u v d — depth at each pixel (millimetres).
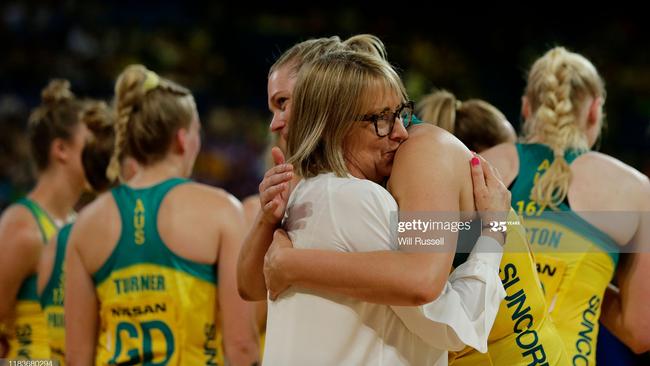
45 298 5004
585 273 4023
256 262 3297
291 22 18812
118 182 4844
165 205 4363
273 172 3082
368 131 3068
